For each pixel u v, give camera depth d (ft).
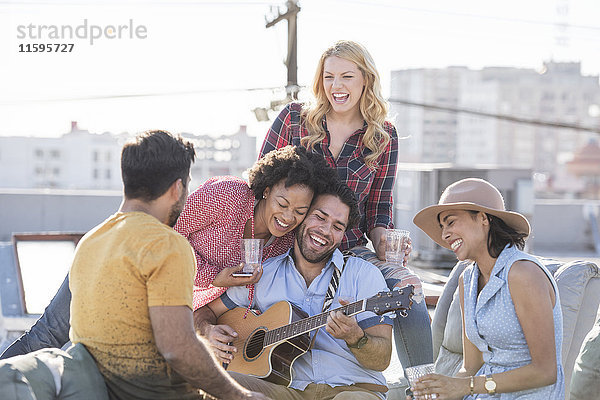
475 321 9.53
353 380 10.76
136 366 8.14
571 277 11.69
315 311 11.10
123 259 8.00
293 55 37.60
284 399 10.55
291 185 10.84
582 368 10.20
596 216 62.49
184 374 8.02
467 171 36.81
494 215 9.39
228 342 10.86
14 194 47.60
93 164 217.77
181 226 11.23
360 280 11.10
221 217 11.21
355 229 12.92
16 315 22.25
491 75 390.01
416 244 33.63
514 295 9.12
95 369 8.13
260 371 10.75
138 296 8.02
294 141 12.93
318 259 11.08
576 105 402.72
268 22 38.19
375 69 12.49
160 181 8.39
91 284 8.14
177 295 7.97
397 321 12.48
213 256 11.29
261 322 11.00
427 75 371.76
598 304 11.63
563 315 11.51
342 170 12.68
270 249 11.71
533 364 8.98
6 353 12.07
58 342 12.22
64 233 24.93
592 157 360.28
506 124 388.98
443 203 9.64
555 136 398.42
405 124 366.63
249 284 11.05
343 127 12.78
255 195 11.27
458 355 12.26
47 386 7.64
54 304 12.17
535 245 61.93
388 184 13.12
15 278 23.35
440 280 23.04
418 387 9.12
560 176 388.57
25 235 24.56
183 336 7.93
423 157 368.89
